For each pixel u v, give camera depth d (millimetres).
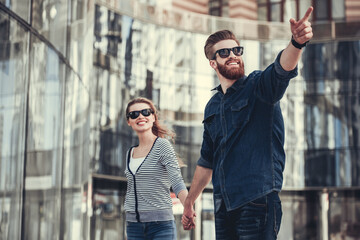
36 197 10359
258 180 4309
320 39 31703
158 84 29188
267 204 4293
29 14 9930
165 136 6758
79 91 14805
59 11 12234
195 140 30266
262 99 4352
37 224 10430
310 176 31047
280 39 31906
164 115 29391
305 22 3893
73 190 13953
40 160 10641
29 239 9906
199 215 30016
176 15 30172
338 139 31031
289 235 31266
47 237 11156
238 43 4652
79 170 14883
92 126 24906
